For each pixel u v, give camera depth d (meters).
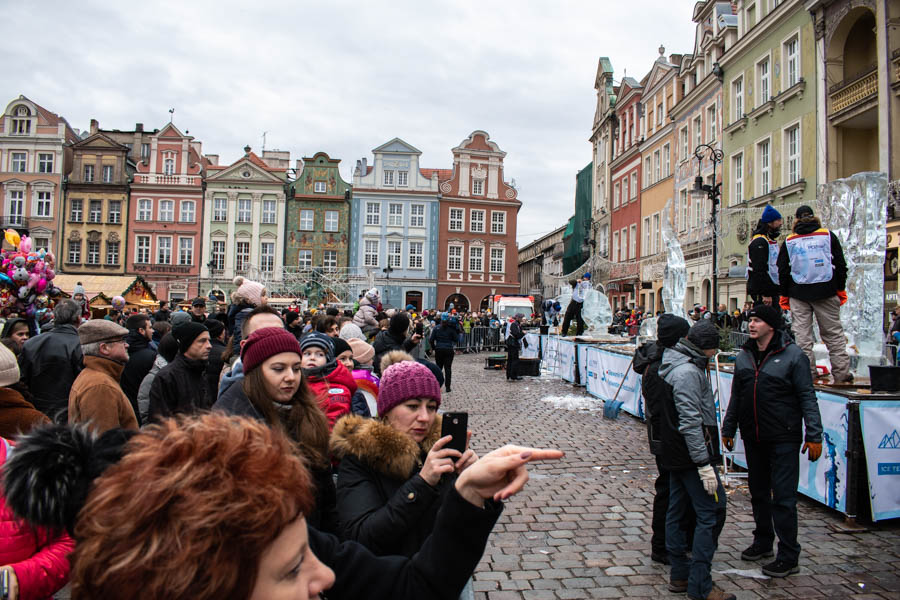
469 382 17.52
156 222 51.12
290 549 0.97
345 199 52.53
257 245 51.44
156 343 8.41
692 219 31.41
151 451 0.96
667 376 4.27
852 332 7.76
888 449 5.53
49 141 50.50
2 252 8.62
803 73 22.12
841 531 5.36
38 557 1.79
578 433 9.74
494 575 4.51
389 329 8.52
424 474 2.10
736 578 4.43
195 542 0.83
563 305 23.38
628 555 4.89
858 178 7.75
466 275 54.44
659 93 37.09
